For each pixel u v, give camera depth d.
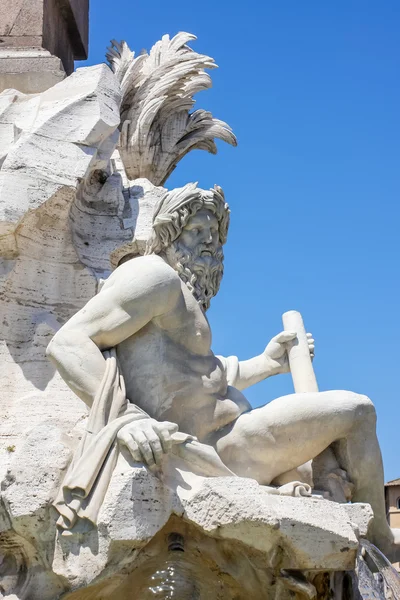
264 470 5.64
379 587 5.45
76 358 5.26
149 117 8.15
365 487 5.83
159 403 5.45
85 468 4.85
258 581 5.22
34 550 5.05
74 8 8.79
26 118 7.19
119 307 5.36
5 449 5.65
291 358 6.44
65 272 6.84
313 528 4.94
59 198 6.75
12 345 6.48
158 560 5.21
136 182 7.66
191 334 5.58
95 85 7.30
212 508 4.89
